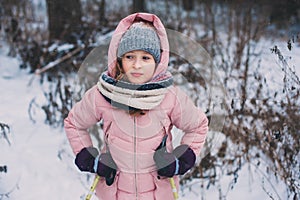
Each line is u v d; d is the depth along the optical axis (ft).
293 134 10.66
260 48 17.25
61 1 19.21
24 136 13.50
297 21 22.02
